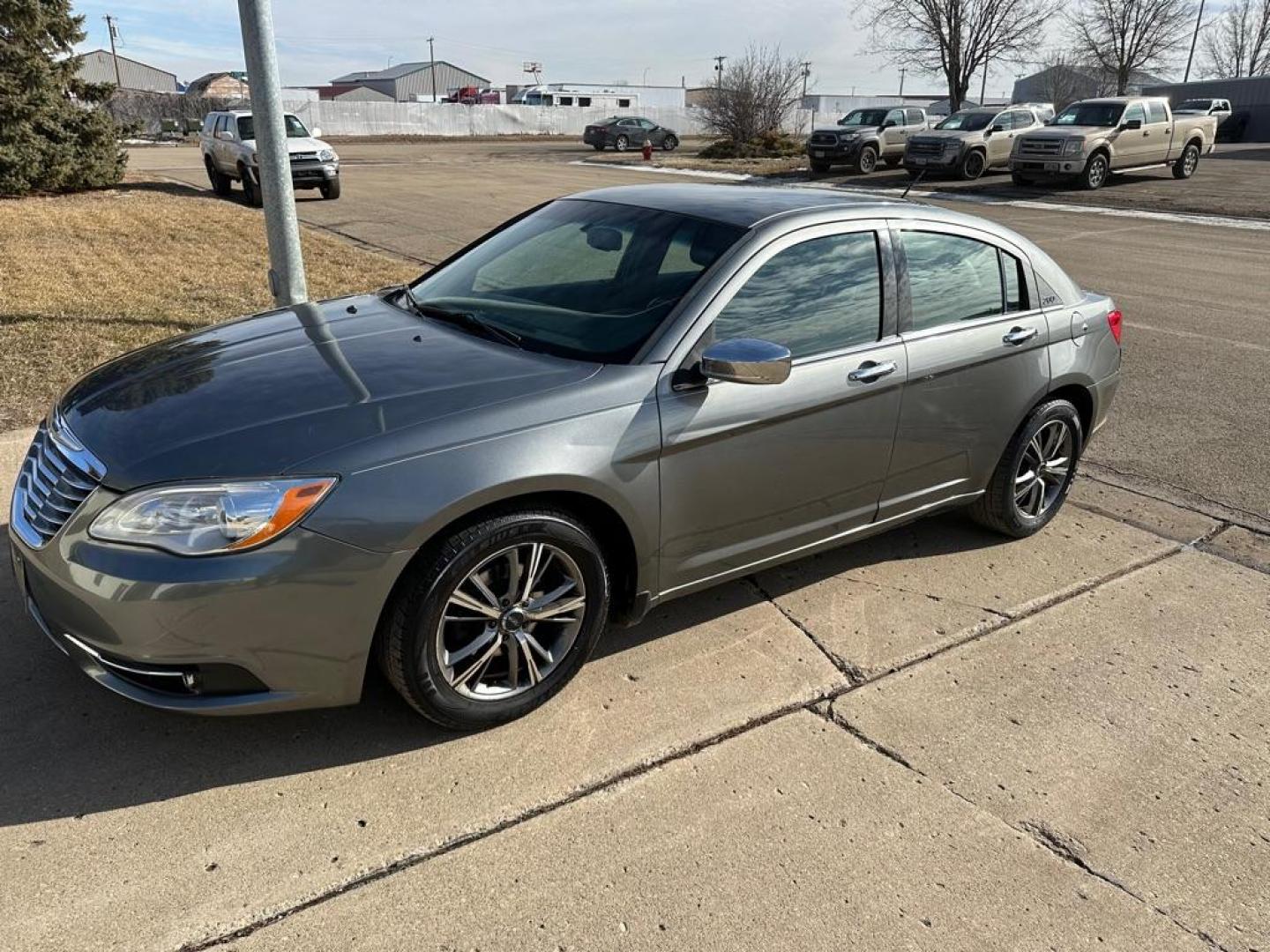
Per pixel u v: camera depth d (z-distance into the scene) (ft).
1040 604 13.19
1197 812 9.31
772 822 8.89
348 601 8.56
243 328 11.97
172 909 7.61
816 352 11.54
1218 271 40.75
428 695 9.29
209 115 63.93
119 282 30.45
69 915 7.50
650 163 106.93
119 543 8.28
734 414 10.62
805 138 135.64
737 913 7.86
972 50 124.98
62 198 53.06
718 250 11.28
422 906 7.76
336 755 9.48
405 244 42.68
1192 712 10.88
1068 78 184.34
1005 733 10.37
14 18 52.29
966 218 13.73
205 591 8.10
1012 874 8.44
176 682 8.61
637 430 9.90
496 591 9.65
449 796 9.00
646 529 10.28
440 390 9.55
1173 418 21.30
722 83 120.16
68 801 8.70
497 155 124.88
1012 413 13.96
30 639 11.18
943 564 14.29
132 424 9.22
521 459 9.10
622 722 10.22
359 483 8.50
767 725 10.30
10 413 17.38
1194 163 83.15
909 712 10.64
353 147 141.28
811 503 11.91
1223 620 12.95
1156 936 7.86
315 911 7.66
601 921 7.70
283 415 9.06
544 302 11.66
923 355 12.54
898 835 8.81
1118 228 54.80
